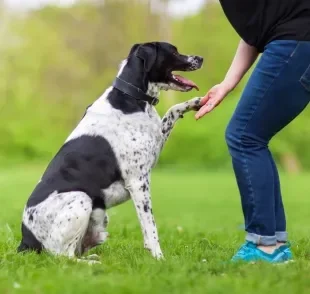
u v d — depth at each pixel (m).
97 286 5.70
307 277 6.00
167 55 7.80
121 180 7.58
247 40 6.99
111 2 73.81
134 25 73.25
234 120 7.04
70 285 5.74
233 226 15.10
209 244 9.01
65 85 70.88
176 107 7.99
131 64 7.75
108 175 7.49
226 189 32.84
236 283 5.79
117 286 5.67
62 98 70.44
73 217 7.23
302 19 6.68
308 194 29.39
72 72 70.88
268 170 6.95
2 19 70.00
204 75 68.88
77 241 7.34
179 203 25.38
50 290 5.64
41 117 68.06
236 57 7.52
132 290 5.56
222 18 70.88
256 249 7.03
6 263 6.95
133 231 10.87
